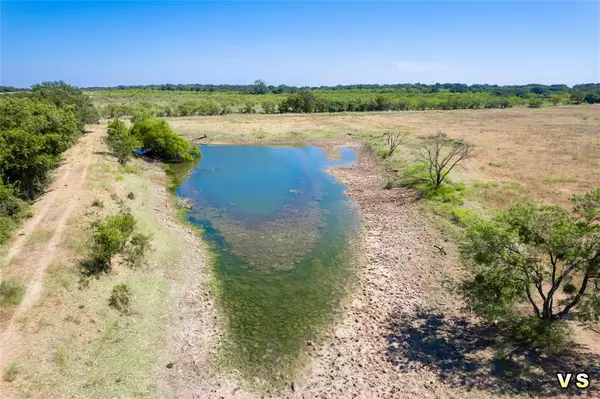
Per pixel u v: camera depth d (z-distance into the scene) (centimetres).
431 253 2877
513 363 1734
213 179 5109
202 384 1706
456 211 3469
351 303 2323
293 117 10794
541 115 11544
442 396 1600
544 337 1794
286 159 6331
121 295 2123
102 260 2330
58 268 2256
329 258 2898
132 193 3756
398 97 15988
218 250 3017
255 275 2652
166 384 1683
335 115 11406
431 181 4428
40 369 1590
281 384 1722
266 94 19625
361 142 7588
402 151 6131
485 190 4159
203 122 9606
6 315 1853
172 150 5875
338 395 1652
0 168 3134
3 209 2873
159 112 10725
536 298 2211
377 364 1816
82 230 2805
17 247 2511
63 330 1812
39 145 3447
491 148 6556
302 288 2495
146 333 1966
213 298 2370
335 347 1945
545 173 4891
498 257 1908
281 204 4112
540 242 1805
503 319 2016
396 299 2331
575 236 1700
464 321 2094
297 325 2127
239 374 1773
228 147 7344
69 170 4309
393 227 3422
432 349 1888
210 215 3759
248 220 3644
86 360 1703
